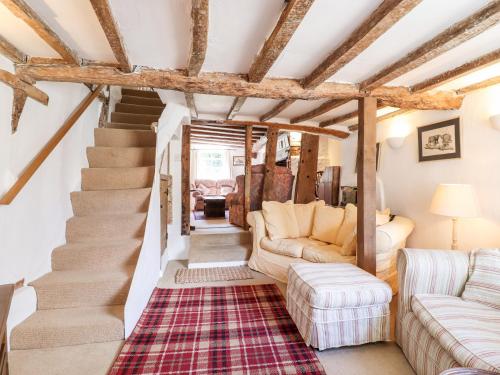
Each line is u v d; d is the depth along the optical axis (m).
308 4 1.28
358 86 2.52
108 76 2.12
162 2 1.43
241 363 1.78
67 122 2.82
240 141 7.63
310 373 1.70
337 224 3.38
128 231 2.84
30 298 2.11
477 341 1.32
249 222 3.93
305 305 1.98
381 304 1.97
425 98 2.60
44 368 1.74
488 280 1.73
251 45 1.87
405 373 1.71
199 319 2.33
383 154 3.64
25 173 2.08
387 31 1.67
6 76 1.92
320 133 4.36
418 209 3.09
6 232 1.96
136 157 3.50
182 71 2.23
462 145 2.59
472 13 1.49
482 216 2.42
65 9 1.49
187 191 4.25
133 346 1.95
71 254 2.51
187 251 4.19
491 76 2.29
